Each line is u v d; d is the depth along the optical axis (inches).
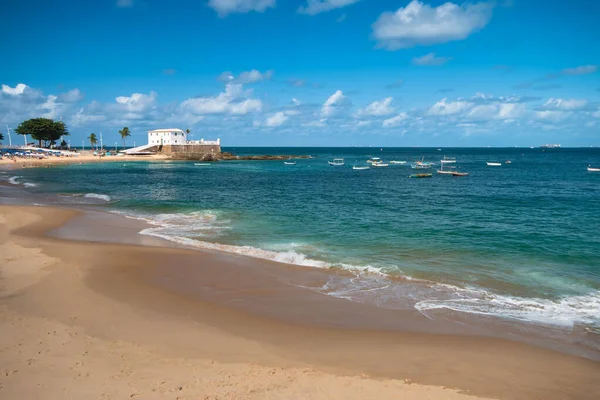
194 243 735.7
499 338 381.4
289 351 345.4
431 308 456.1
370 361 331.6
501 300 482.6
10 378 278.4
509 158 6038.4
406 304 467.8
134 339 353.4
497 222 989.8
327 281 543.2
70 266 565.6
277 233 846.5
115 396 261.9
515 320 426.3
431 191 1758.1
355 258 658.8
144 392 267.7
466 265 624.7
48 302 432.5
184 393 268.4
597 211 1169.4
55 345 332.2
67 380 279.3
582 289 524.1
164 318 406.0
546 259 661.3
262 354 337.4
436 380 303.7
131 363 309.0
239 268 591.8
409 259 657.0
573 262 645.3
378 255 679.7
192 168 3545.8
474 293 505.4
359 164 4480.8
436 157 6555.1
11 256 609.0
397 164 4409.5
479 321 422.6
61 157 4271.7
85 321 387.2
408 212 1145.4
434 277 564.1
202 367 308.7
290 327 397.7
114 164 3905.0
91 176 2519.7
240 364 316.5
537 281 553.3
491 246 744.3
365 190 1792.6
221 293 490.9
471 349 357.4
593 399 286.8
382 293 502.0
